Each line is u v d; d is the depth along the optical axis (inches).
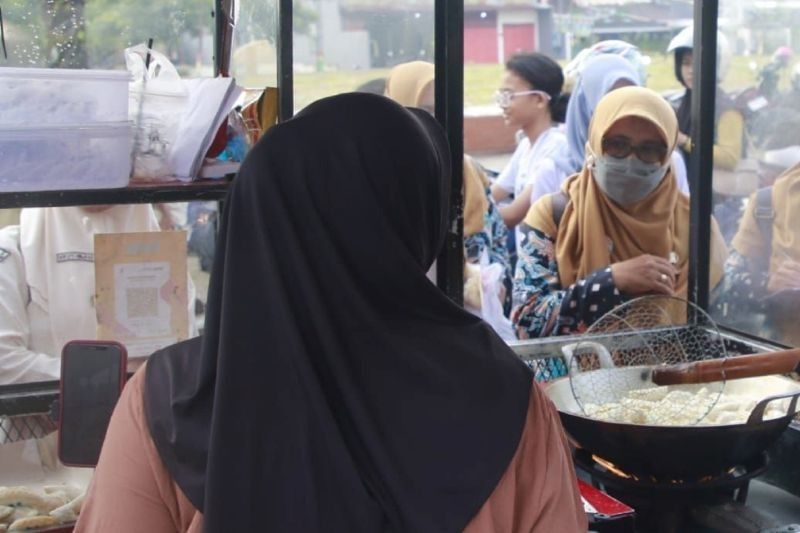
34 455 54.7
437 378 32.1
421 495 30.6
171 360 33.1
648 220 87.4
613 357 74.4
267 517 29.9
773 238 79.2
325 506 30.2
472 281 94.8
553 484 32.8
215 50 69.8
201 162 54.8
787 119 82.0
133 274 58.7
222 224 32.6
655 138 84.8
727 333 77.4
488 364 33.2
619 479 57.2
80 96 51.0
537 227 91.4
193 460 30.5
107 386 48.4
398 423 31.4
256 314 30.9
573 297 87.4
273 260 31.1
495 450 31.8
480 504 31.0
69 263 75.7
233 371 30.4
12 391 57.5
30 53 79.0
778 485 64.8
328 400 31.0
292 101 66.1
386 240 32.1
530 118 127.8
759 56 83.1
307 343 31.2
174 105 54.4
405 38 100.7
